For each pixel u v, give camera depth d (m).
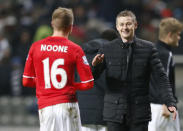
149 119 17.23
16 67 42.28
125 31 17.16
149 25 47.41
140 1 50.41
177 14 53.12
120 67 17.19
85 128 20.19
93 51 19.69
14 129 39.62
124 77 17.11
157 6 51.84
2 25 49.97
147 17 47.62
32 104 41.66
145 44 17.34
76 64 16.77
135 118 17.02
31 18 49.88
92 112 19.81
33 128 40.34
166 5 54.38
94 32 44.84
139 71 17.12
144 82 17.23
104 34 20.22
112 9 50.09
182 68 44.44
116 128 17.16
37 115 41.84
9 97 42.75
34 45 16.94
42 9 50.72
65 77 16.55
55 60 16.58
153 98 20.58
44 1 52.31
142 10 50.28
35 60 16.80
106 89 17.52
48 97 16.53
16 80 42.38
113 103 17.16
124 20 17.09
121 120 17.02
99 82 19.70
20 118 41.94
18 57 43.91
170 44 20.62
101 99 19.73
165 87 17.30
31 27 46.25
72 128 16.59
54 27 16.97
